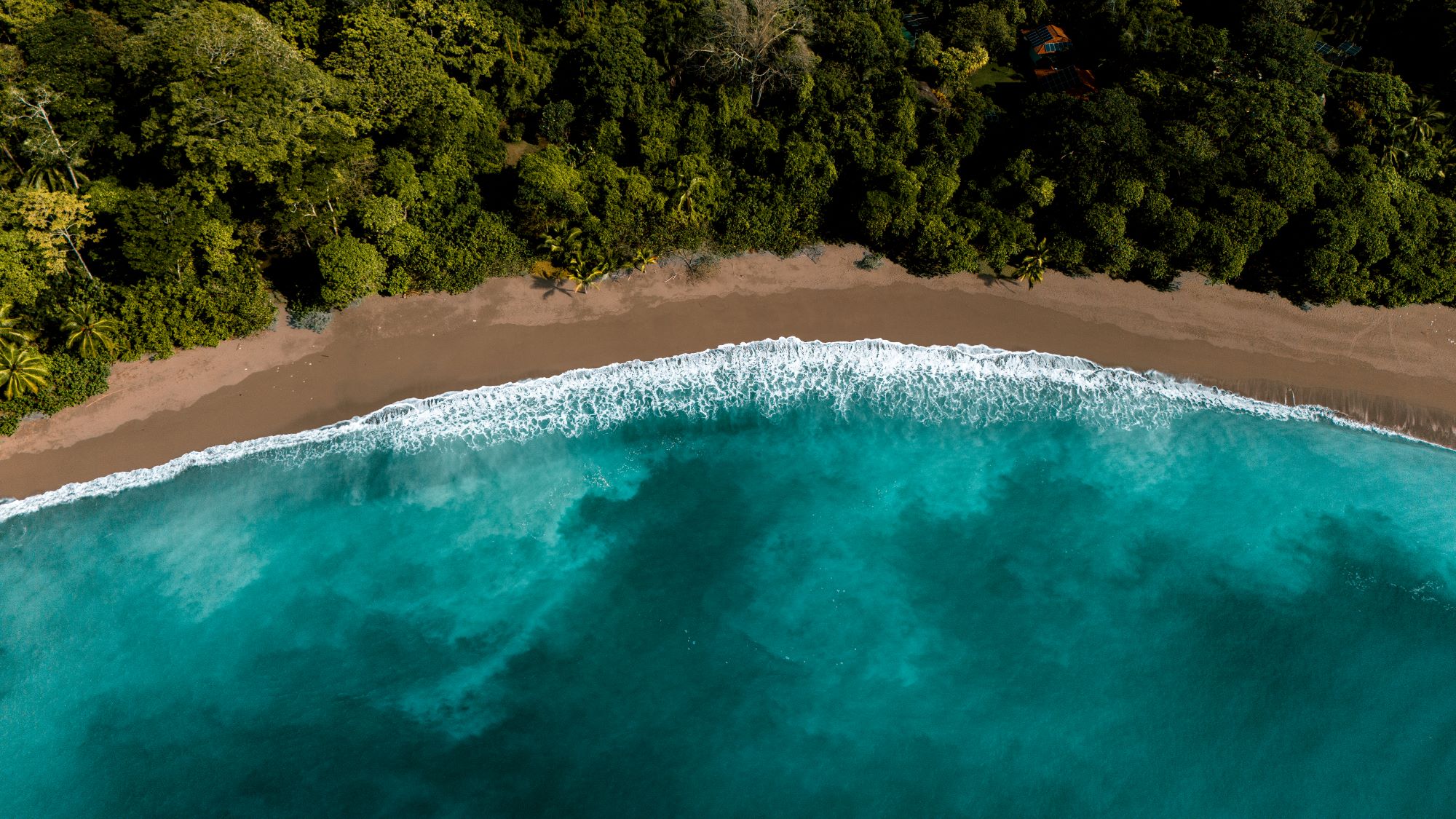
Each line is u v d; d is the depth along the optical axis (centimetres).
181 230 5809
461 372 6212
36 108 5931
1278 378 6644
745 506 5847
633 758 4709
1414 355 6775
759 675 5072
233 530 5469
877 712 4941
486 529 5622
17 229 5650
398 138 6919
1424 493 6062
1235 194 6906
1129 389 6562
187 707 4778
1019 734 4888
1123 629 5350
